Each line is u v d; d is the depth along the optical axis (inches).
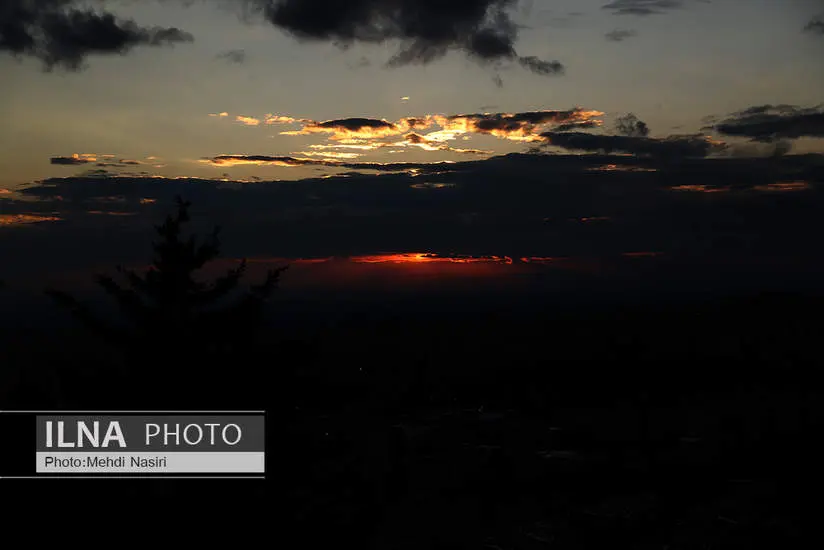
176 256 281.3
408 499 810.8
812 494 861.8
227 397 275.3
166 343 274.2
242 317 276.5
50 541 262.8
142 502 269.3
